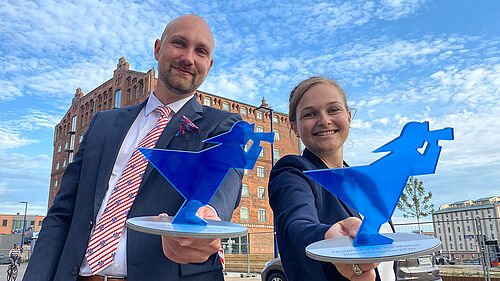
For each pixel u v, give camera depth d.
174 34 1.48
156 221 0.73
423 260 5.13
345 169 0.60
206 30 1.53
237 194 1.33
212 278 1.35
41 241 1.50
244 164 0.77
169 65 1.48
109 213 1.38
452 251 9.49
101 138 1.66
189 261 0.79
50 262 1.46
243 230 0.69
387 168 0.60
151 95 1.68
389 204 0.58
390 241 0.56
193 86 1.52
